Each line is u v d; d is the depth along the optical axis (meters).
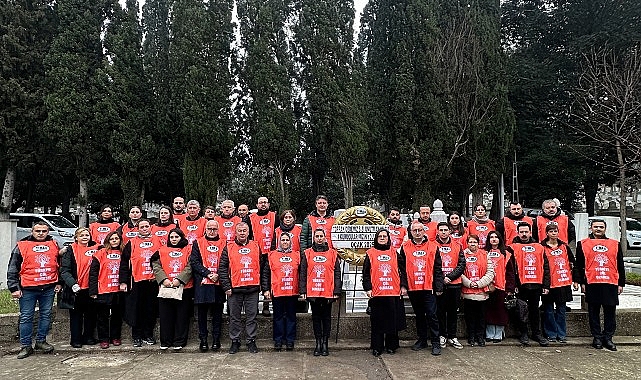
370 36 28.34
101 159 24.62
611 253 8.12
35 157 24.34
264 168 26.66
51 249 7.99
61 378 6.74
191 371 6.98
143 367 7.20
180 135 24.64
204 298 7.84
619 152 20.72
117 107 24.36
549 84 28.28
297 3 27.03
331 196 29.92
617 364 7.24
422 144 24.80
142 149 24.53
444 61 25.64
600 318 8.62
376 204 33.59
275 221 9.49
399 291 7.76
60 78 23.56
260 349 8.07
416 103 25.33
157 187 27.94
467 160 26.12
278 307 8.09
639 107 20.56
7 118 23.44
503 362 7.32
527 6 31.41
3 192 24.84
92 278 7.97
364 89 25.77
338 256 8.28
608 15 27.91
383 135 25.88
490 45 26.52
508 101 26.86
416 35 25.62
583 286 8.57
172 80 25.09
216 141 24.31
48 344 8.02
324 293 7.70
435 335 7.82
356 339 8.55
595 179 28.44
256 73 25.33
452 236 8.70
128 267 8.16
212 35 25.16
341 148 24.55
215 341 8.07
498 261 8.28
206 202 24.38
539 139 28.55
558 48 30.39
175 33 25.08
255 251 8.05
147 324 8.27
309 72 26.16
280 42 27.16
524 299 8.41
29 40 24.39
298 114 28.08
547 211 9.23
